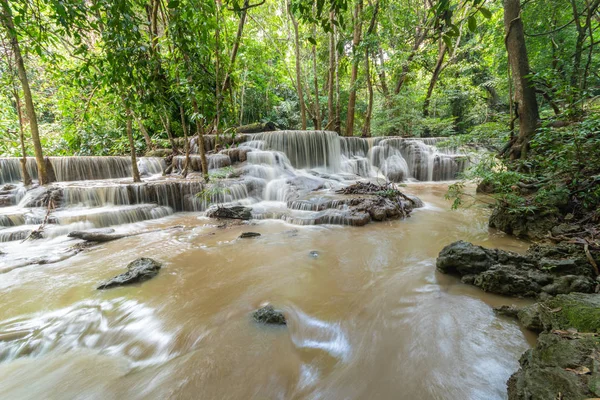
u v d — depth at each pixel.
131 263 4.10
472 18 1.56
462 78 16.02
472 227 5.53
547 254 3.46
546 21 8.91
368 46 13.37
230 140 11.63
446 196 5.49
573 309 2.14
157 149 12.18
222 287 3.53
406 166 12.31
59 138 12.09
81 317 2.93
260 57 15.43
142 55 3.51
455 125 16.39
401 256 4.36
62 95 10.30
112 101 7.95
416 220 6.27
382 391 1.94
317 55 17.16
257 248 4.89
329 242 5.11
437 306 2.94
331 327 2.68
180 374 2.15
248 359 2.29
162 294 3.38
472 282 3.35
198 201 7.82
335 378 2.07
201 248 4.95
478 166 5.29
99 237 5.38
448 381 1.99
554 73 5.07
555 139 4.95
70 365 2.30
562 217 4.44
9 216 5.84
